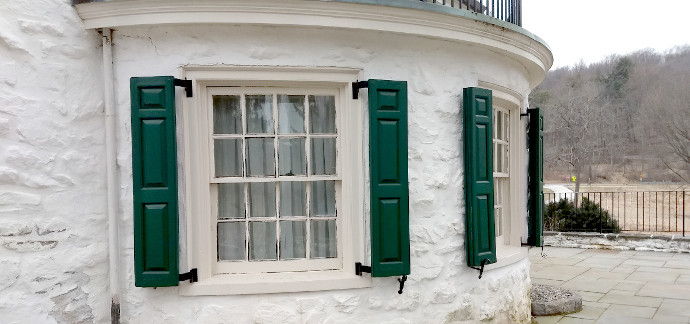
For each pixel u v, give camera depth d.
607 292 6.96
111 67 3.74
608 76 44.06
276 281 3.83
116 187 3.75
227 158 4.01
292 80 3.86
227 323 3.80
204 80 3.80
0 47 3.35
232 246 4.05
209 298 3.79
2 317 3.35
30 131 3.44
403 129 3.89
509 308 4.92
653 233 11.32
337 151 4.05
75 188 3.63
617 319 5.63
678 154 33.50
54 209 3.53
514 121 5.41
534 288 6.58
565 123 34.62
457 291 4.38
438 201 4.25
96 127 3.74
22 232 3.41
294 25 3.70
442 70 4.27
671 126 34.47
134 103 3.59
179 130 3.72
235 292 3.79
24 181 3.42
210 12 3.58
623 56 45.47
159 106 3.59
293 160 4.08
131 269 3.78
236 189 4.05
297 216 4.09
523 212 5.49
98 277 3.74
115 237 3.73
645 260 9.50
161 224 3.59
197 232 3.79
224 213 4.04
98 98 3.75
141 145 3.59
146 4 3.54
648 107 38.34
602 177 36.81
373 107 3.81
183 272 3.73
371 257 3.84
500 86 4.79
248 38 3.77
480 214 4.34
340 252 4.10
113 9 3.57
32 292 3.45
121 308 3.79
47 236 3.50
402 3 3.76
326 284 3.89
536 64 5.20
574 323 5.48
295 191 4.13
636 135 38.47
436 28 4.00
